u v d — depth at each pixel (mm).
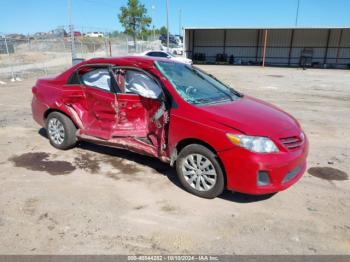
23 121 7055
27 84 13625
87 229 3016
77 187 3873
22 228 3004
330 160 5016
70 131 4938
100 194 3709
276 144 3260
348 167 4730
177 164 3781
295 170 3488
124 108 4418
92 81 4711
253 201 3621
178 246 2811
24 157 4812
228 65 32375
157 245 2814
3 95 10609
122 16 35375
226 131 3283
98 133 4637
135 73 4602
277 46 33750
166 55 19844
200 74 4762
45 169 4379
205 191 3600
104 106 4562
